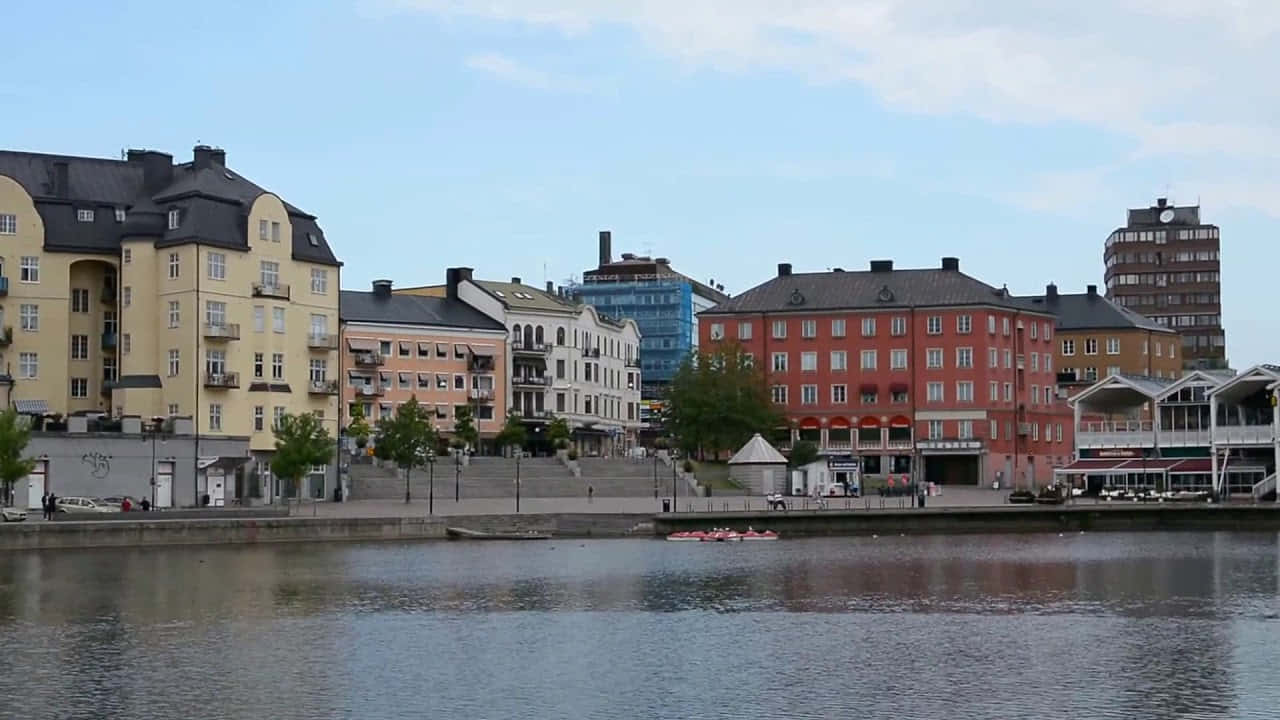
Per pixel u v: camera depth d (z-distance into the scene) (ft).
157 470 472.44
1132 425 622.13
